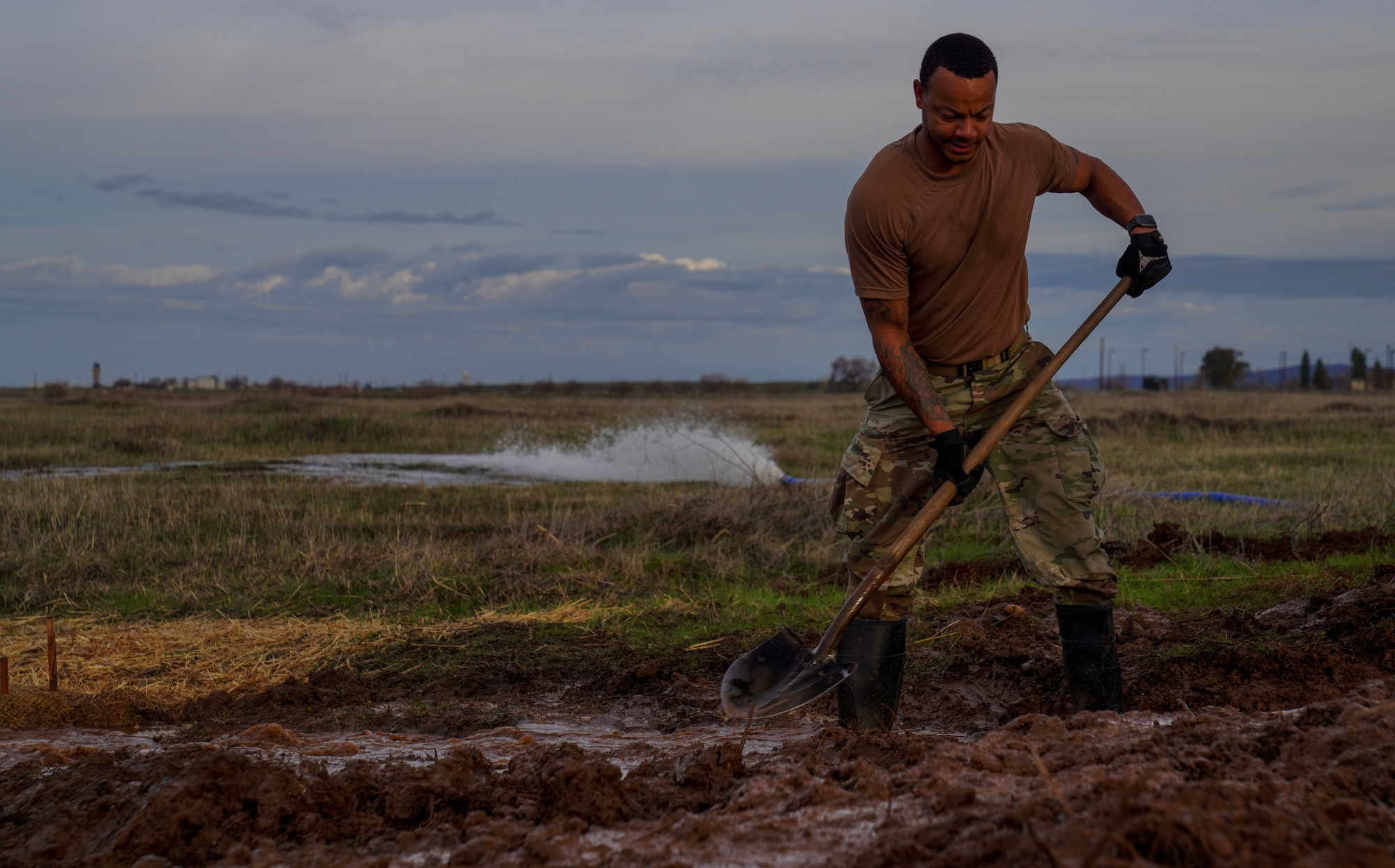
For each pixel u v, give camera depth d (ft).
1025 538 11.21
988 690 14.12
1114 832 5.26
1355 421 61.72
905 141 10.66
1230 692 12.23
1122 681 12.22
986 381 11.12
